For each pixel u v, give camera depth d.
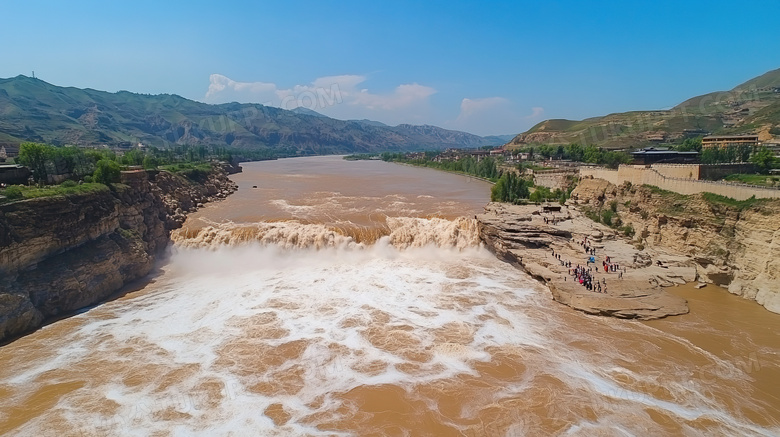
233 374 37.16
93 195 58.81
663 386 35.62
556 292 52.59
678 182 69.00
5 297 42.75
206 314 48.84
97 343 42.16
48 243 49.25
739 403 33.59
